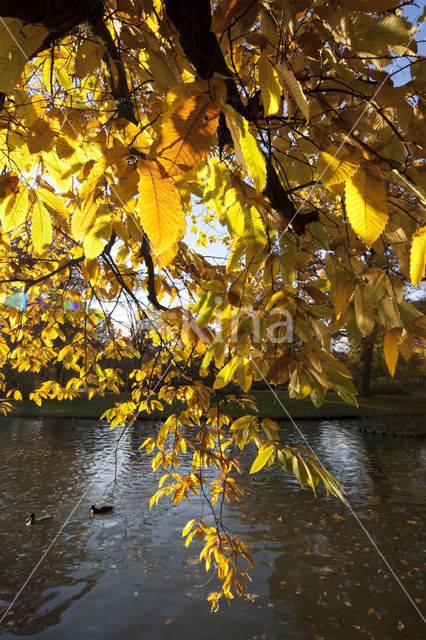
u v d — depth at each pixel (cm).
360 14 77
